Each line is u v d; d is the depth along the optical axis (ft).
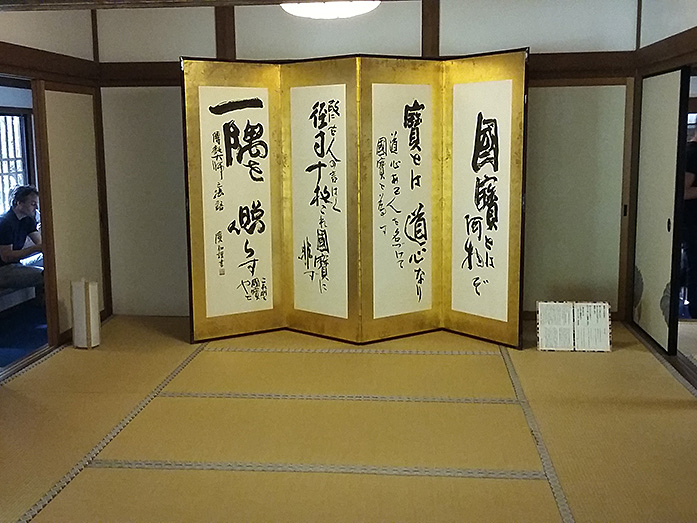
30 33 14.58
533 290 17.80
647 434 11.14
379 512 9.04
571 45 16.84
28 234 19.94
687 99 13.98
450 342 15.78
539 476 9.89
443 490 9.55
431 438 11.07
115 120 17.85
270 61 15.89
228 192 15.83
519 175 14.65
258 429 11.45
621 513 8.95
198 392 13.03
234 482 9.82
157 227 18.21
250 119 15.85
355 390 13.03
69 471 10.16
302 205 16.06
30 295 20.65
